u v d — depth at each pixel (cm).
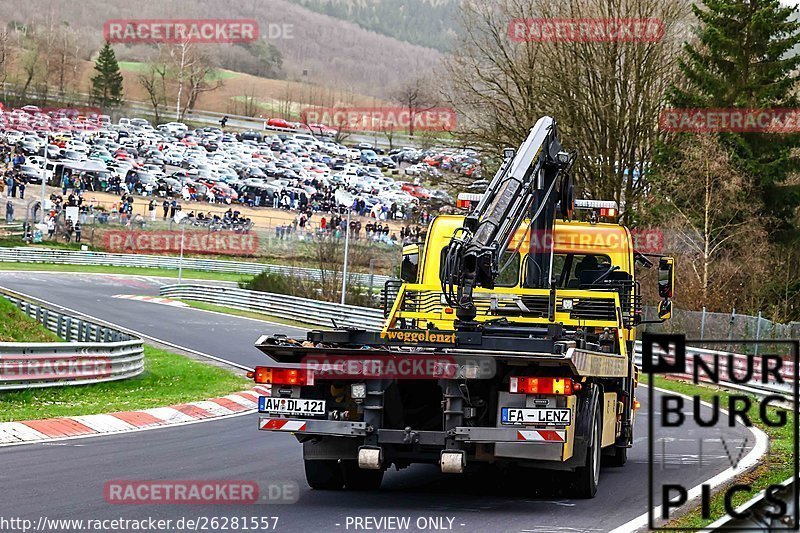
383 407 1415
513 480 1675
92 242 10769
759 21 6700
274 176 14400
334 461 1522
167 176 12925
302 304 6781
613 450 1848
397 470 1695
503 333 1531
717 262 6034
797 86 6850
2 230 10350
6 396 2577
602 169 6169
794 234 6575
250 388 3406
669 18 6234
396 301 1786
